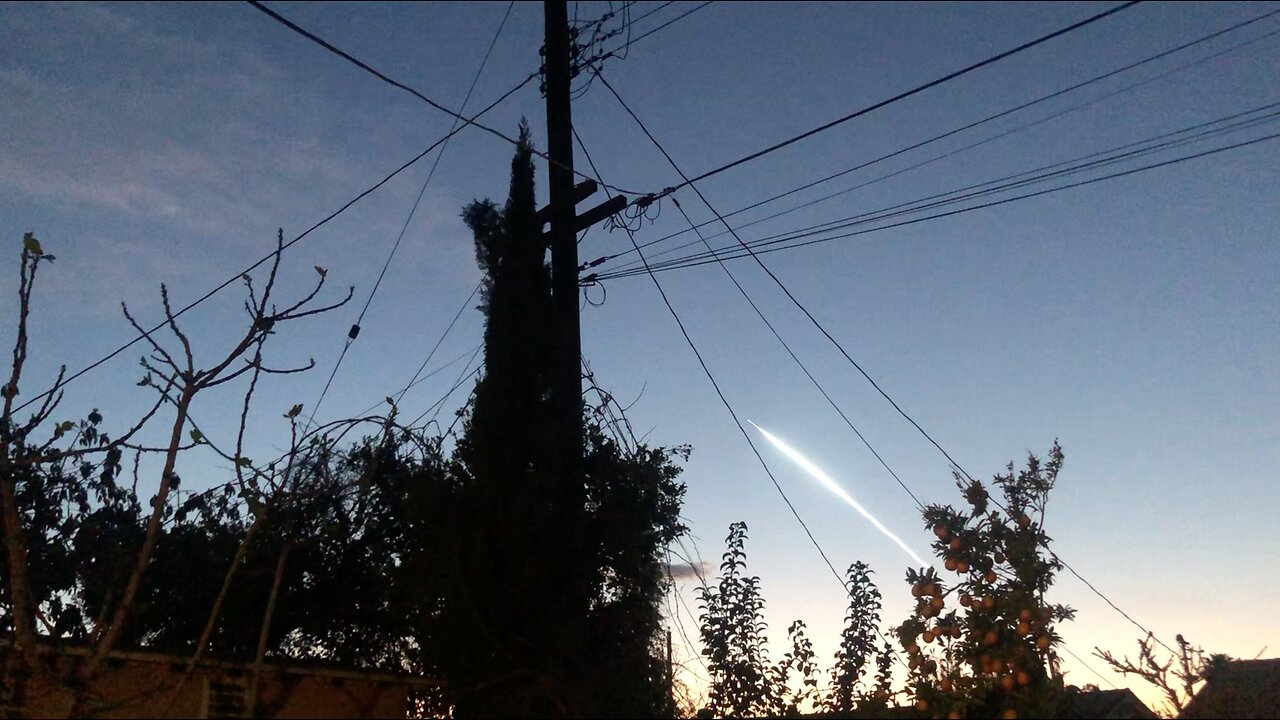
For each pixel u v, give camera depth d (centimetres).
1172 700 977
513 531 1005
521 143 1213
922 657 1098
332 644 1215
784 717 1125
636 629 1080
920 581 1117
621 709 1005
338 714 1005
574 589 1029
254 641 1195
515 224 1161
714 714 1188
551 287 1184
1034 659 1073
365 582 1195
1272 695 983
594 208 1269
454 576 987
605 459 1178
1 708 947
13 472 1062
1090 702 1141
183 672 970
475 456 1047
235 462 939
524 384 1084
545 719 966
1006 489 1125
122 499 1247
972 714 1073
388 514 1212
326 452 1064
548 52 1330
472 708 990
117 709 949
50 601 1223
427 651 1020
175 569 1195
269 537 1192
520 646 980
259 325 952
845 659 1271
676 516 1195
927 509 1138
